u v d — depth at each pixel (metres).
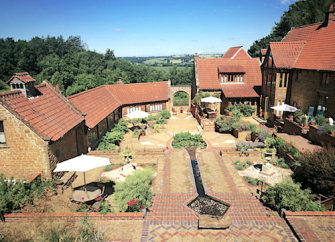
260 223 11.41
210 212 13.18
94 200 13.60
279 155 20.89
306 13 51.44
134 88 38.72
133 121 33.62
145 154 21.42
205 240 10.30
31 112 16.02
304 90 27.91
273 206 12.77
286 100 31.77
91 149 22.61
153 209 12.98
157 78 94.56
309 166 14.58
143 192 12.59
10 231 9.90
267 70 34.38
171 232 10.81
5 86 69.69
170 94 40.47
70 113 19.61
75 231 9.90
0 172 15.46
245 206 13.24
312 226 10.94
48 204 12.38
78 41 124.94
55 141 15.56
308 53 29.02
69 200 13.15
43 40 100.06
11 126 14.71
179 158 20.92
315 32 30.55
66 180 15.63
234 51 47.72
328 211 11.87
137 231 10.92
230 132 29.55
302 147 19.91
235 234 10.65
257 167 18.92
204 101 34.38
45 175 15.47
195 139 26.45
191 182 16.62
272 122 32.09
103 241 9.60
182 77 94.25
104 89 35.09
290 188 12.21
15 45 86.19
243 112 37.09
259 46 66.94
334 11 28.61
